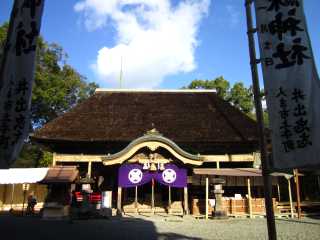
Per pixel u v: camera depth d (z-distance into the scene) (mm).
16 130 7750
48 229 12195
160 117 24609
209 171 18469
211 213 17656
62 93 34344
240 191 23688
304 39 6785
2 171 20547
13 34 8445
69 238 10031
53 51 39781
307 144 6195
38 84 33219
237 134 22234
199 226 12992
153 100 28047
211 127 23125
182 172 17766
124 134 21891
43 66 37969
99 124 23203
